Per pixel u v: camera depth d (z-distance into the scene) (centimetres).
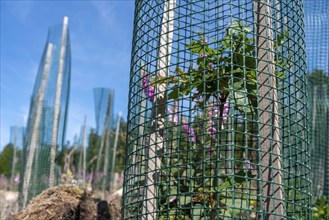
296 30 244
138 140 247
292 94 239
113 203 512
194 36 225
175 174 265
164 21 242
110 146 1363
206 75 228
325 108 649
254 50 228
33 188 749
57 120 791
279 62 239
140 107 254
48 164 759
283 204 209
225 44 228
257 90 213
